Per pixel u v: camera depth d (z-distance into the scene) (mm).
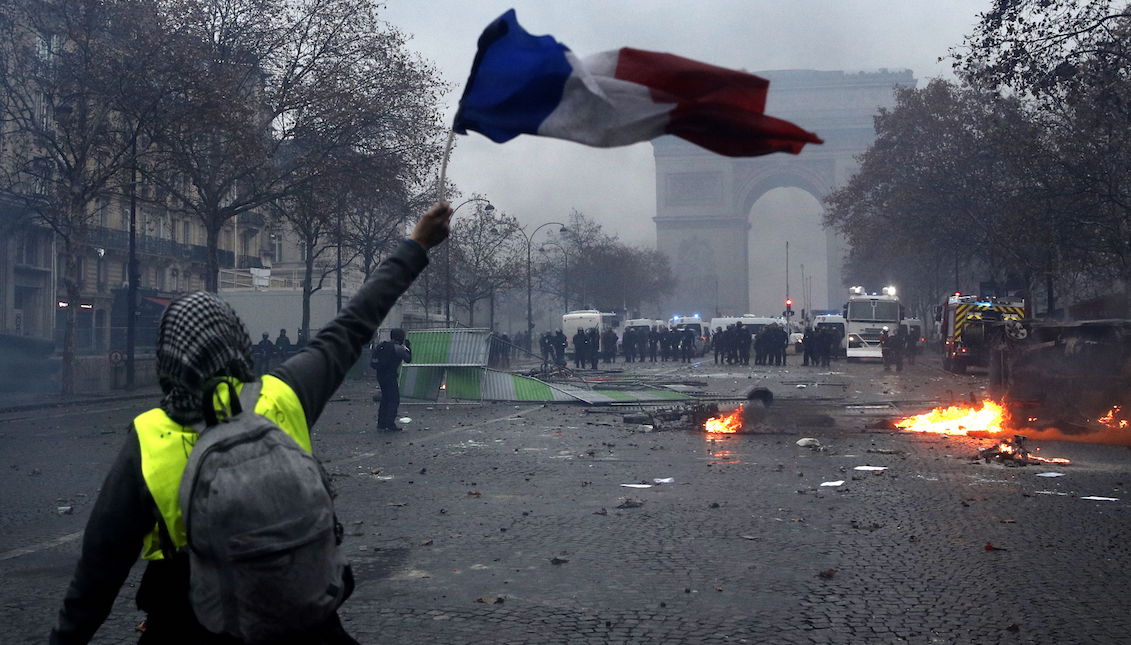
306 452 2191
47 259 50312
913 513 9273
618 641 5496
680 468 12633
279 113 38938
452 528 8680
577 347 50438
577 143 2574
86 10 31312
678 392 27656
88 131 32500
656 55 2562
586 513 9391
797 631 5652
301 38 38938
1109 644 5391
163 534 2229
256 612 2035
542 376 36188
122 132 33844
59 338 51469
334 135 40125
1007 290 54469
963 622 5809
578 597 6398
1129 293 36562
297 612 2059
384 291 2674
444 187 2766
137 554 2352
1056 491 10562
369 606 6215
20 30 33875
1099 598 6305
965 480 11383
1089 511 9359
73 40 31531
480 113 2654
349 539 8227
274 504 2041
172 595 2240
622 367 54188
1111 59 29047
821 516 9148
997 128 39062
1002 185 53219
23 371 32312
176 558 2240
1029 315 40750
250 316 54969
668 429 18109
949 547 7801
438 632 5676
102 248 53719
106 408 26094
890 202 58750
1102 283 45969
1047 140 37375
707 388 31516
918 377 39094
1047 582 6703
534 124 2592
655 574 6980
